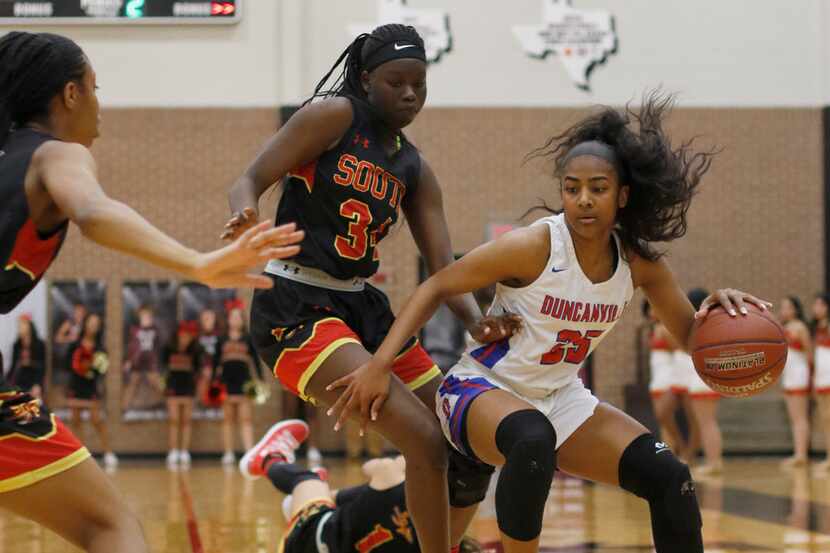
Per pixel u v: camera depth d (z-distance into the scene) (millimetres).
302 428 10117
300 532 8500
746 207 24938
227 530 12102
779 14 24891
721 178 24891
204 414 23781
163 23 24047
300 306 6863
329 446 23766
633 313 24203
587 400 6664
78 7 23703
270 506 14516
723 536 11266
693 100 24797
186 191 24359
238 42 24266
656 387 21062
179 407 23609
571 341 6434
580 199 6109
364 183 6891
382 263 24203
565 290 6277
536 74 24609
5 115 5078
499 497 5941
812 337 22938
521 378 6496
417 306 6410
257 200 6574
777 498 15078
